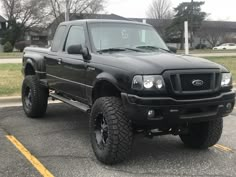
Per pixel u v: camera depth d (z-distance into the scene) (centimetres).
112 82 497
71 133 677
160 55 538
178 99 472
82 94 593
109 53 567
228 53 3888
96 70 539
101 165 512
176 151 581
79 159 536
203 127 565
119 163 511
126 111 477
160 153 570
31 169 498
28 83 773
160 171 495
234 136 675
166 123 474
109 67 513
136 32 634
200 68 490
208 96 494
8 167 505
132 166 510
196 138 581
